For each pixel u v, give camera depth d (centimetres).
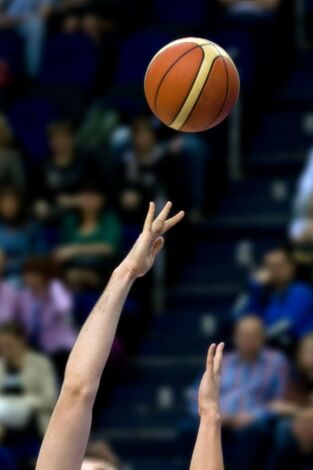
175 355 2203
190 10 2717
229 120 2441
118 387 2167
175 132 2367
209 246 2338
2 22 2867
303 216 2136
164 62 912
